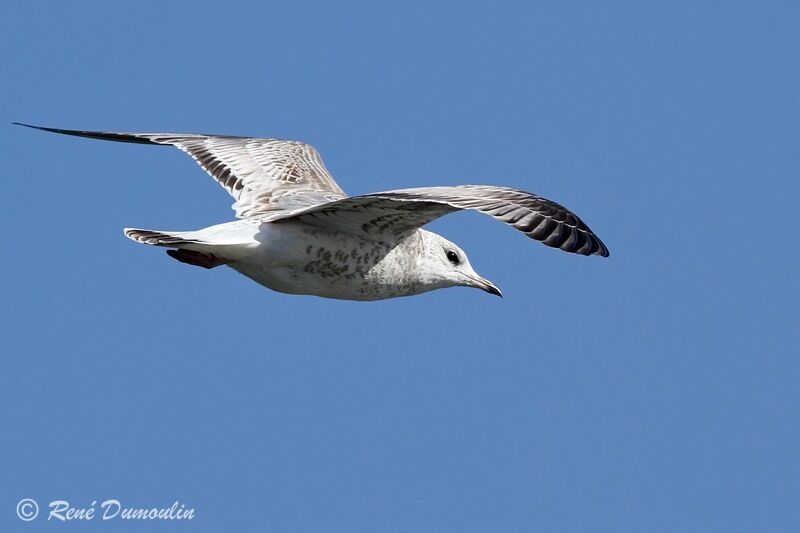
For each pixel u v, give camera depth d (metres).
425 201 12.27
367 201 13.30
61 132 16.28
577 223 12.56
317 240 14.33
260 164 15.89
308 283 14.60
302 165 16.00
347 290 14.87
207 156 16.00
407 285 15.48
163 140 16.25
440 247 15.90
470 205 12.27
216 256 14.09
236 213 14.92
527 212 12.38
